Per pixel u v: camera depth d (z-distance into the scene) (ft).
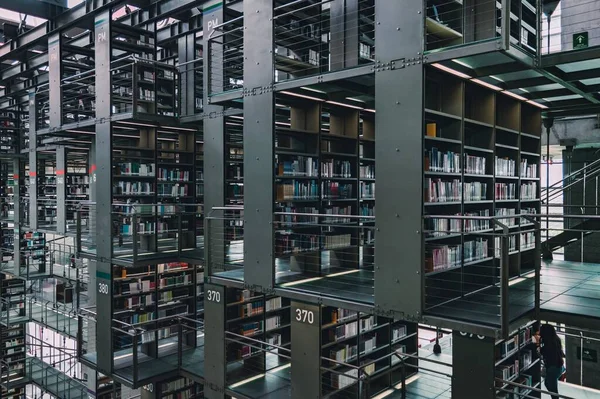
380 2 14.64
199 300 30.04
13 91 40.19
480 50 12.66
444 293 16.31
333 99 19.62
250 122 18.84
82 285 38.52
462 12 16.63
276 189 18.78
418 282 13.84
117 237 30.89
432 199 15.71
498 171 18.78
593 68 15.28
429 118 16.28
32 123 36.11
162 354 27.20
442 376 23.65
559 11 26.18
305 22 21.09
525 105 20.81
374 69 14.82
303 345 18.35
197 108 27.20
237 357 22.85
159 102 29.17
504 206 19.98
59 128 28.71
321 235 19.94
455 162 16.52
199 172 30.07
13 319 39.34
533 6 17.51
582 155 26.63
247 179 19.04
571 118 26.50
